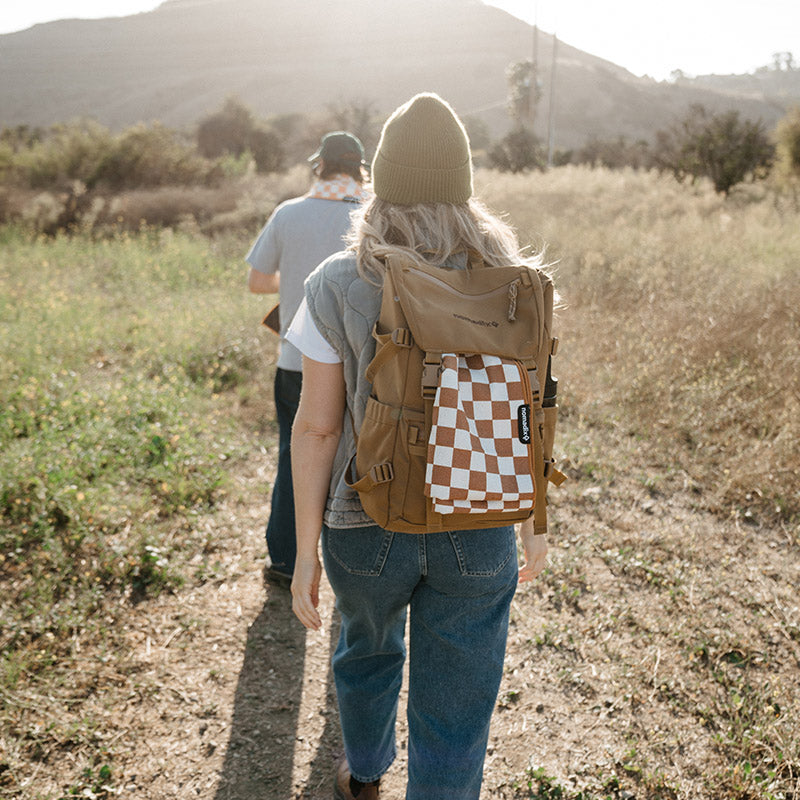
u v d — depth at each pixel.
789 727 2.28
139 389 4.85
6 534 3.25
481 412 1.38
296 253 2.78
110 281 8.72
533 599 3.00
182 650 2.69
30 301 7.22
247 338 6.12
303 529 1.56
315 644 2.77
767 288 6.26
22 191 15.25
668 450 4.23
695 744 2.26
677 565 3.18
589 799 2.07
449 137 1.50
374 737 1.89
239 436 4.59
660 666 2.60
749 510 3.63
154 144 18.06
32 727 2.27
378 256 1.46
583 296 6.86
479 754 1.65
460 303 1.44
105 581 3.03
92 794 2.07
